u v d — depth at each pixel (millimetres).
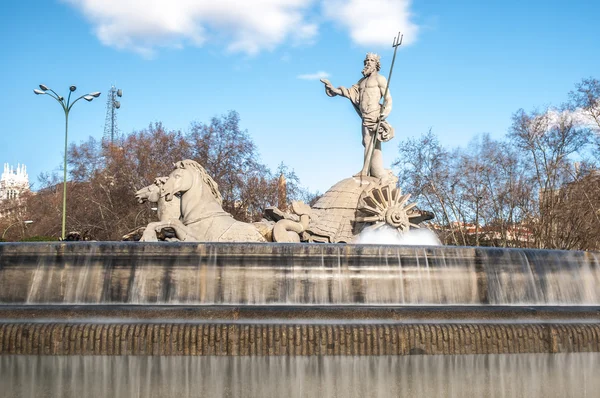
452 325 10602
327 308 10867
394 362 10320
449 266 12766
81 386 10109
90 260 12219
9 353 10133
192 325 10273
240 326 10289
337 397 10141
